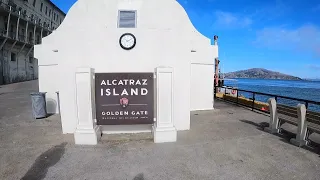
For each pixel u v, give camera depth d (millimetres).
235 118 7160
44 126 6160
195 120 6859
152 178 3193
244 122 6566
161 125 4742
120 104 4977
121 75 4930
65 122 5344
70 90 5258
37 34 39344
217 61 14477
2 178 3170
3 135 5246
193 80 8820
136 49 5285
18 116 7648
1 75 27000
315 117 4102
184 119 5676
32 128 5934
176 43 5430
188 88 5629
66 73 5195
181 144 4582
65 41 5090
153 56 5352
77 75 4551
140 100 5020
